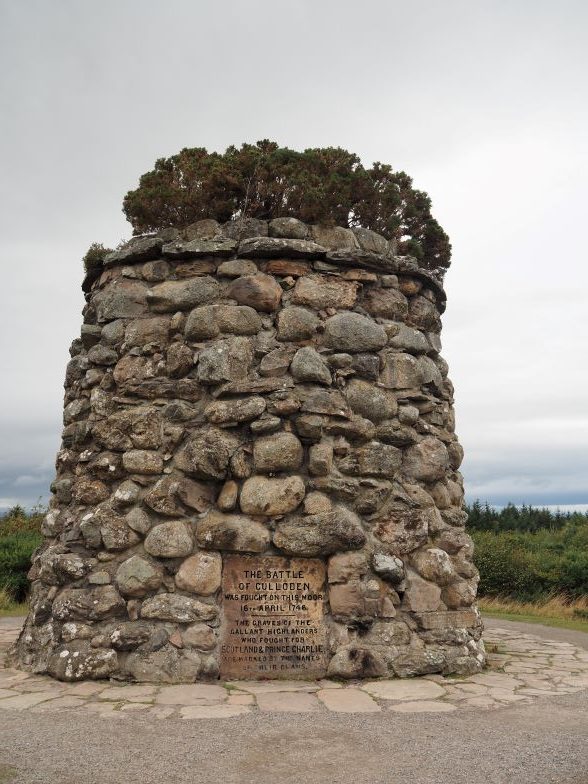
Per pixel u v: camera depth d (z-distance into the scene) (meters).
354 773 3.67
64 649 5.78
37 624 6.26
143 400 6.60
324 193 7.32
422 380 7.01
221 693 5.28
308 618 5.96
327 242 6.99
